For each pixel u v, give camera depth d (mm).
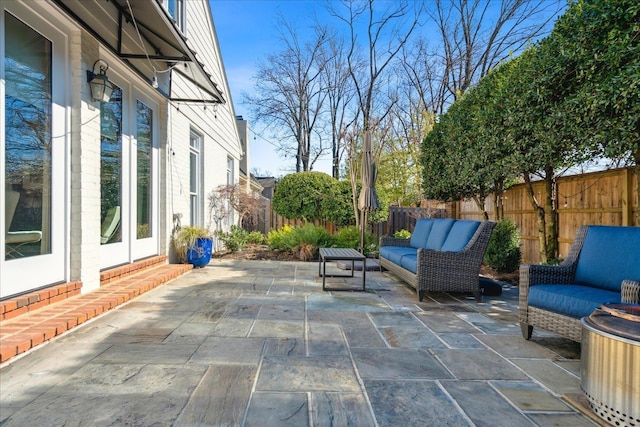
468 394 2066
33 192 3137
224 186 9133
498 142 5004
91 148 3793
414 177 14211
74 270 3646
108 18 4070
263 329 3146
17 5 2910
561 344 2924
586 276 2982
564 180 5500
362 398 1993
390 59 19000
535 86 4094
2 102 2760
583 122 3512
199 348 2670
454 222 5258
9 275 2887
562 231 5527
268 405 1897
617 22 3152
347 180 11688
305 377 2234
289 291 4766
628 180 4430
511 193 6984
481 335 3123
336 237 8641
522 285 3070
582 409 1904
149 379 2156
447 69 16891
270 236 9406
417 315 3744
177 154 6391
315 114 22062
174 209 6273
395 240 6703
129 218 4918
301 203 11539
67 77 3539
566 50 3623
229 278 5594
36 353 2498
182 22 6664
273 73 21391
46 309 3178
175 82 6305
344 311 3830
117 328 3076
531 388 2156
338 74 21047
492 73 5922
